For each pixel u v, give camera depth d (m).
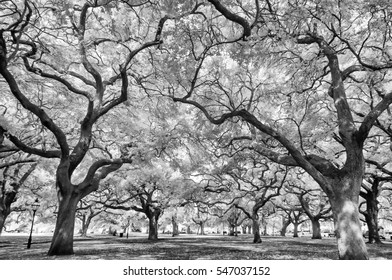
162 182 34.56
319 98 18.69
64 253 15.87
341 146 25.03
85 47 15.73
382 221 68.69
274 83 18.16
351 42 15.12
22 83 18.47
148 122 24.77
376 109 13.17
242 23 12.10
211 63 17.83
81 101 22.59
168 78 16.34
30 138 21.27
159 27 14.39
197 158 29.42
